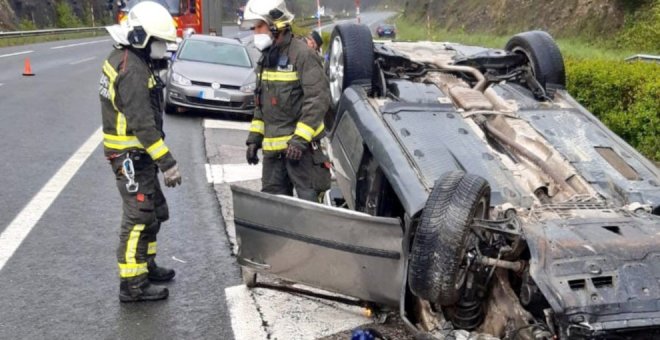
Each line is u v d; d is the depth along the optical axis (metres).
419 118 4.63
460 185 3.47
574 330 3.07
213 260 5.41
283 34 4.82
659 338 3.20
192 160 8.66
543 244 3.33
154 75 4.43
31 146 8.91
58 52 26.05
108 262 5.27
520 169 4.33
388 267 3.81
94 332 4.19
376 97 5.09
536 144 4.48
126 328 4.26
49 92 14.02
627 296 3.13
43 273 5.01
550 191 4.18
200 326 4.32
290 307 4.60
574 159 4.28
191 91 11.72
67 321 4.32
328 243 3.98
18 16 43.19
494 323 3.62
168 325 4.32
